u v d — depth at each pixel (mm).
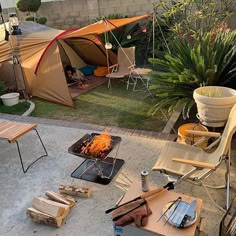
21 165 3420
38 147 3820
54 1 9414
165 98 4410
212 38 4746
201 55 4215
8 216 2627
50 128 4395
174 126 4297
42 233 2406
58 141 3947
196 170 2285
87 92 6492
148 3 8266
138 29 8203
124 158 3369
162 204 2068
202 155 2643
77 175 3123
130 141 3768
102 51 7586
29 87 6211
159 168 2449
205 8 6219
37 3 9297
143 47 7973
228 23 7234
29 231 2439
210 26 6078
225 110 3232
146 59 7918
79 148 2947
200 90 3547
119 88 6633
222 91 3525
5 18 9984
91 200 2730
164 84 4430
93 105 5660
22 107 5645
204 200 2617
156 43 7426
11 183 3096
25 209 2691
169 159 2570
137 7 8445
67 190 2793
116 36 7934
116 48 7773
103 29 6012
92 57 8008
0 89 6051
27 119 4859
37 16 9797
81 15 9273
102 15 8984
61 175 3164
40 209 2520
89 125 4441
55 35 5988
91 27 5656
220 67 4082
